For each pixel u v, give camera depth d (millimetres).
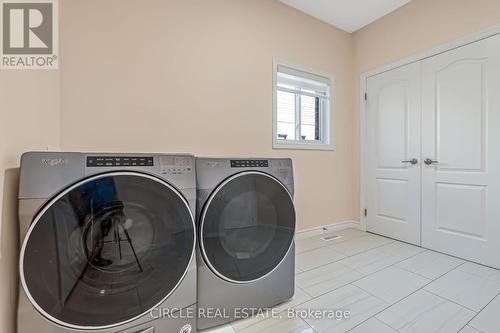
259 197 1261
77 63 1539
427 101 2221
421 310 1272
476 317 1212
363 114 2811
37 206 758
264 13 2283
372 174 2725
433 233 2178
